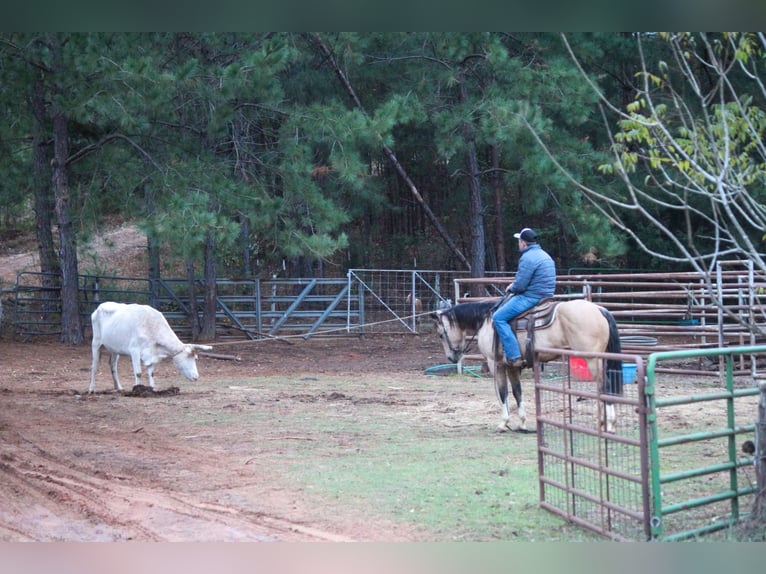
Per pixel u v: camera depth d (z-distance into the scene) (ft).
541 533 21.42
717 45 20.33
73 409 42.37
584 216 71.97
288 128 68.59
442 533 21.58
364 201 99.30
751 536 20.22
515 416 39.75
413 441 34.09
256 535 21.71
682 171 19.36
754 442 21.94
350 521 22.79
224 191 65.46
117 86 61.52
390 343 83.25
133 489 26.61
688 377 54.39
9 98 74.13
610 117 89.30
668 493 24.75
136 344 47.29
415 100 74.69
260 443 33.94
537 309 34.45
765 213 19.20
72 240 75.10
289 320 89.15
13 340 78.33
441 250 119.03
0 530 22.44
